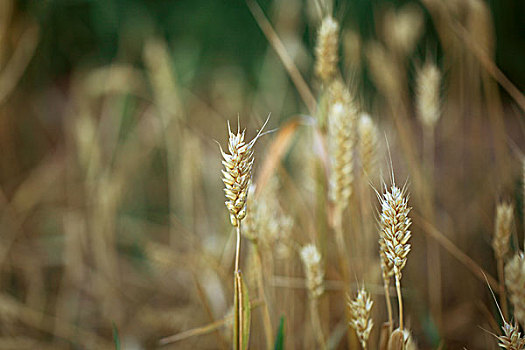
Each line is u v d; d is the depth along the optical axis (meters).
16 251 1.24
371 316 0.93
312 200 1.01
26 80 1.59
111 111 1.50
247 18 2.00
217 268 0.96
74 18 1.84
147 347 1.04
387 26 1.15
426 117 1.07
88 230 1.29
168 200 1.54
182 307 1.09
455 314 1.05
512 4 1.79
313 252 0.81
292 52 1.41
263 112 1.52
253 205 0.80
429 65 1.05
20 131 1.54
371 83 1.36
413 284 1.03
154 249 1.15
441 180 1.26
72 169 1.46
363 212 0.94
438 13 1.14
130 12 1.82
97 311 1.16
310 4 1.03
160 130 1.44
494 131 1.06
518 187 1.08
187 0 2.00
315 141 0.90
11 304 1.08
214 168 1.35
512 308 0.86
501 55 1.81
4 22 1.27
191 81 1.77
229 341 0.92
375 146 0.88
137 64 1.84
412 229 1.12
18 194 1.34
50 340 1.08
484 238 1.11
